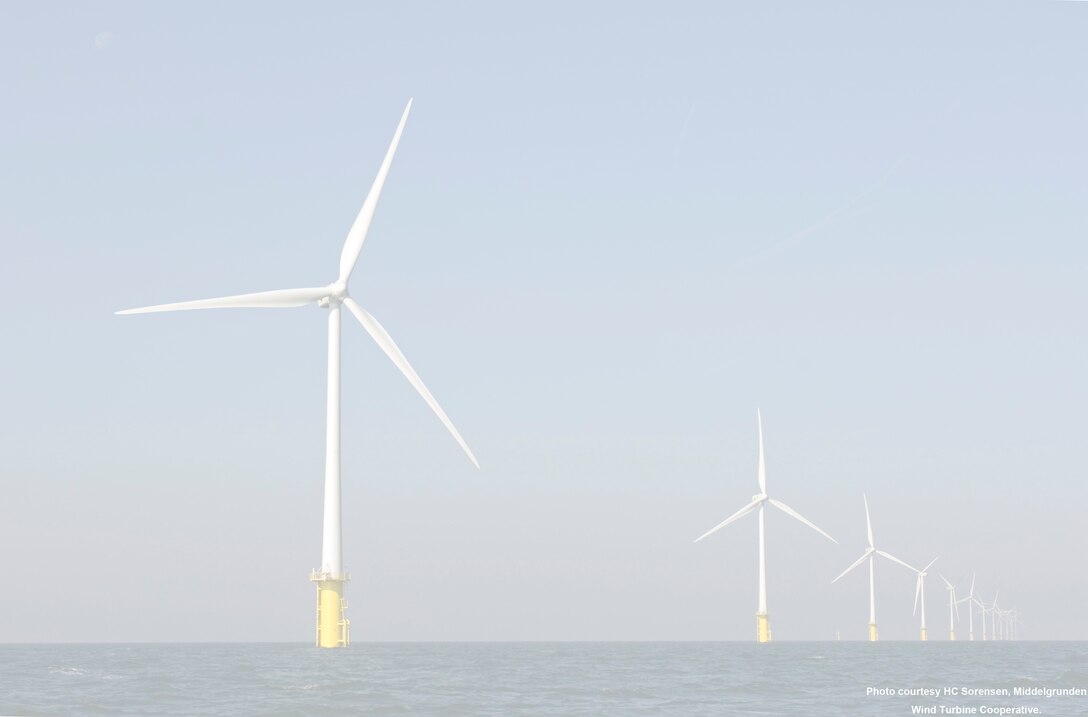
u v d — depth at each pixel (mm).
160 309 160875
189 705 100438
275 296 164000
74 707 98375
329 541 160625
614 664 198625
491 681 135875
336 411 163750
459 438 170375
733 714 99500
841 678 152000
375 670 153000
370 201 169000
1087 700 116875
